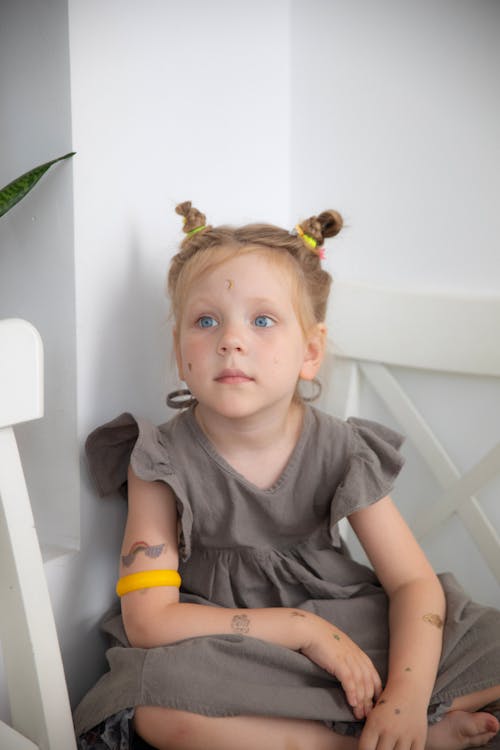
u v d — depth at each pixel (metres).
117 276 1.02
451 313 1.19
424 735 0.87
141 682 0.87
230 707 0.85
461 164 1.20
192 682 0.86
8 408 0.78
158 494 1.00
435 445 1.23
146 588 0.95
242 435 1.01
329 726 0.88
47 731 0.83
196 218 1.04
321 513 1.05
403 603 0.99
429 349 1.21
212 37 1.14
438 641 0.95
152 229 1.08
